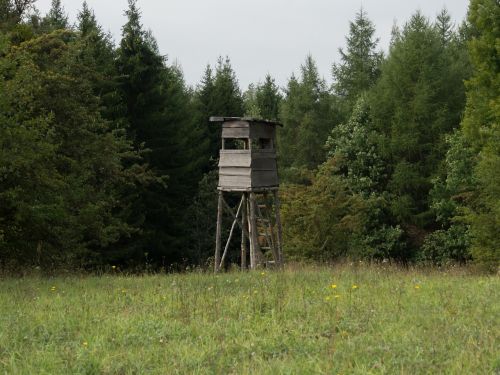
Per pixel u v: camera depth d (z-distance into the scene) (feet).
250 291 32.65
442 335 22.04
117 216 84.79
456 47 122.42
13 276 46.47
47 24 84.33
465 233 88.22
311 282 36.94
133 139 90.43
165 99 101.60
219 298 31.24
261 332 23.91
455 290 32.22
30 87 50.88
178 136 103.76
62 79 60.49
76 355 20.90
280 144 131.54
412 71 99.19
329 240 85.81
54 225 55.36
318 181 86.94
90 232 66.49
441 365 18.53
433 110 97.04
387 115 102.12
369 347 20.66
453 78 100.68
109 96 89.81
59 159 59.72
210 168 134.51
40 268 51.47
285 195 87.40
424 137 97.60
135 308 29.07
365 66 148.46
